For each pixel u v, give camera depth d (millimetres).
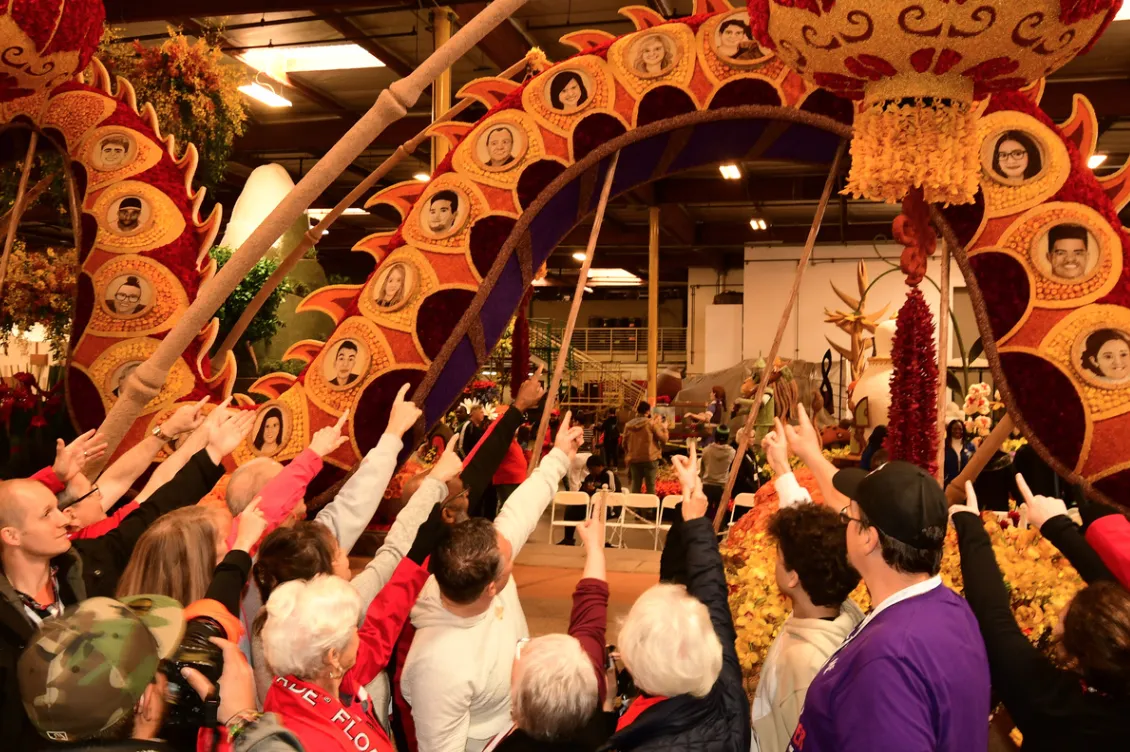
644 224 31422
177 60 11156
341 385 5445
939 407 4484
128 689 1438
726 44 5281
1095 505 2998
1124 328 4555
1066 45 3713
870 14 3604
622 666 2863
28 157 6398
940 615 2039
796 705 2441
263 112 21641
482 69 18641
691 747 2037
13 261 10859
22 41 5184
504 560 2760
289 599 2066
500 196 5441
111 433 4664
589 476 12742
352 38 16609
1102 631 2104
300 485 3314
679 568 3010
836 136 5316
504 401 23578
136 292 6207
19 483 2684
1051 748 2168
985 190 4777
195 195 6629
